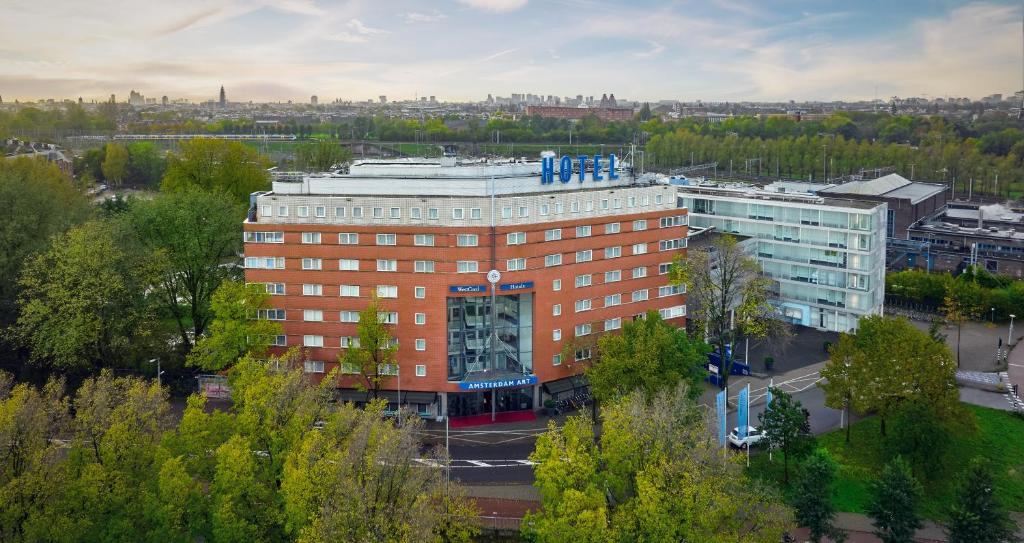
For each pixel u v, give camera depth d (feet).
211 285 469.57
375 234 392.68
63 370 407.85
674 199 442.09
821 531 283.38
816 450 311.06
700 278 421.59
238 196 651.25
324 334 404.16
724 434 357.20
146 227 459.73
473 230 386.32
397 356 398.21
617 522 243.19
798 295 559.79
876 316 405.80
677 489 241.96
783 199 574.56
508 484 332.39
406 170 427.33
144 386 287.69
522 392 410.52
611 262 422.82
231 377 363.15
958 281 600.80
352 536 219.61
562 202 403.75
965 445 372.79
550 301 405.80
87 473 240.94
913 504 283.59
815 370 473.26
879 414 369.50
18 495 231.91
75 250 391.86
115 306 398.21
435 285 391.24
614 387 354.13
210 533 247.29
